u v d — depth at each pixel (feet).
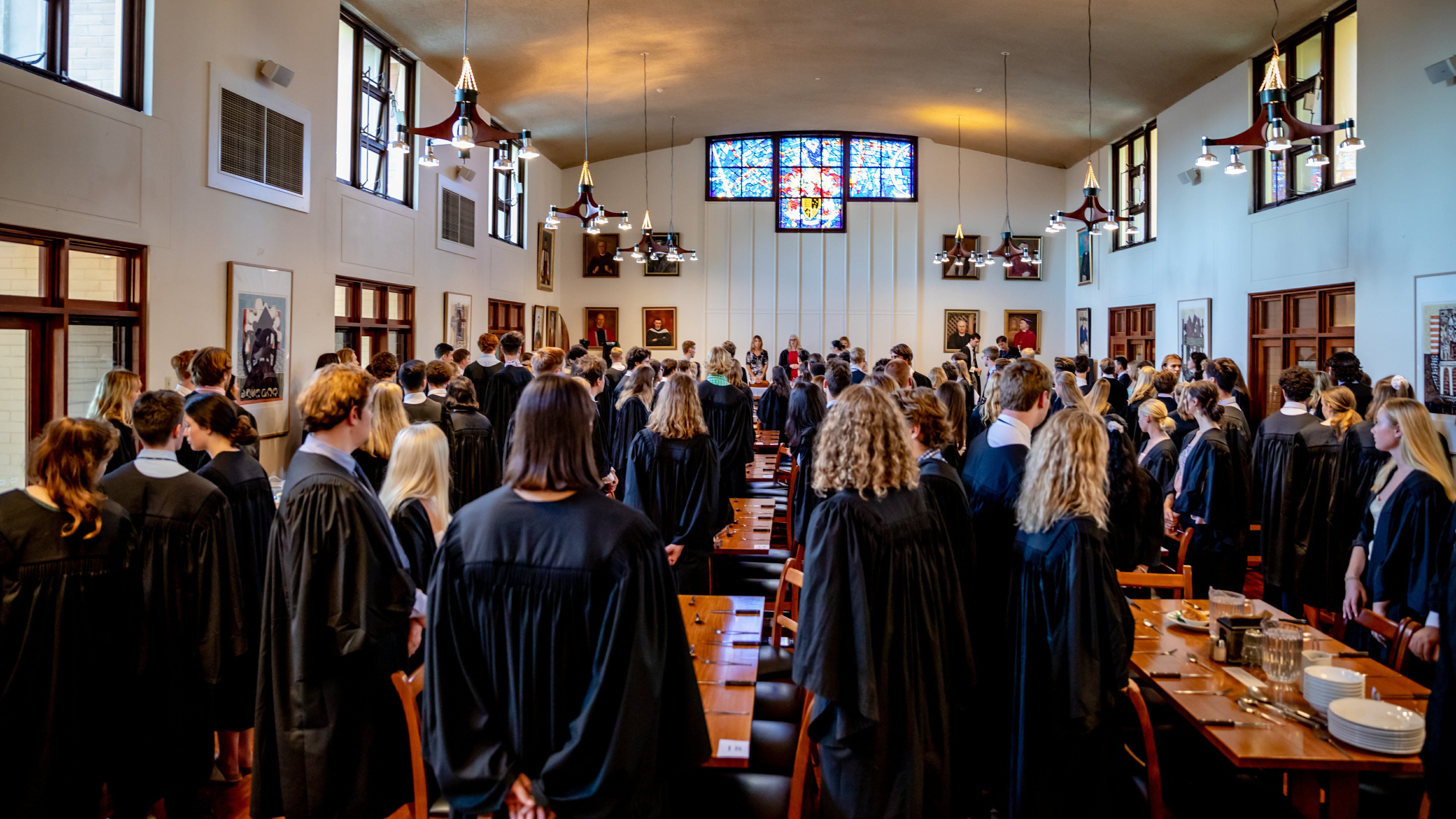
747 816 9.66
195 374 15.51
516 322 59.98
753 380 51.90
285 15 30.22
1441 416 28.76
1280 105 22.72
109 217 22.06
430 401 22.39
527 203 61.16
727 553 17.12
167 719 11.03
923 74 52.03
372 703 10.08
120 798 10.91
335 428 10.10
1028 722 9.55
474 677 6.75
